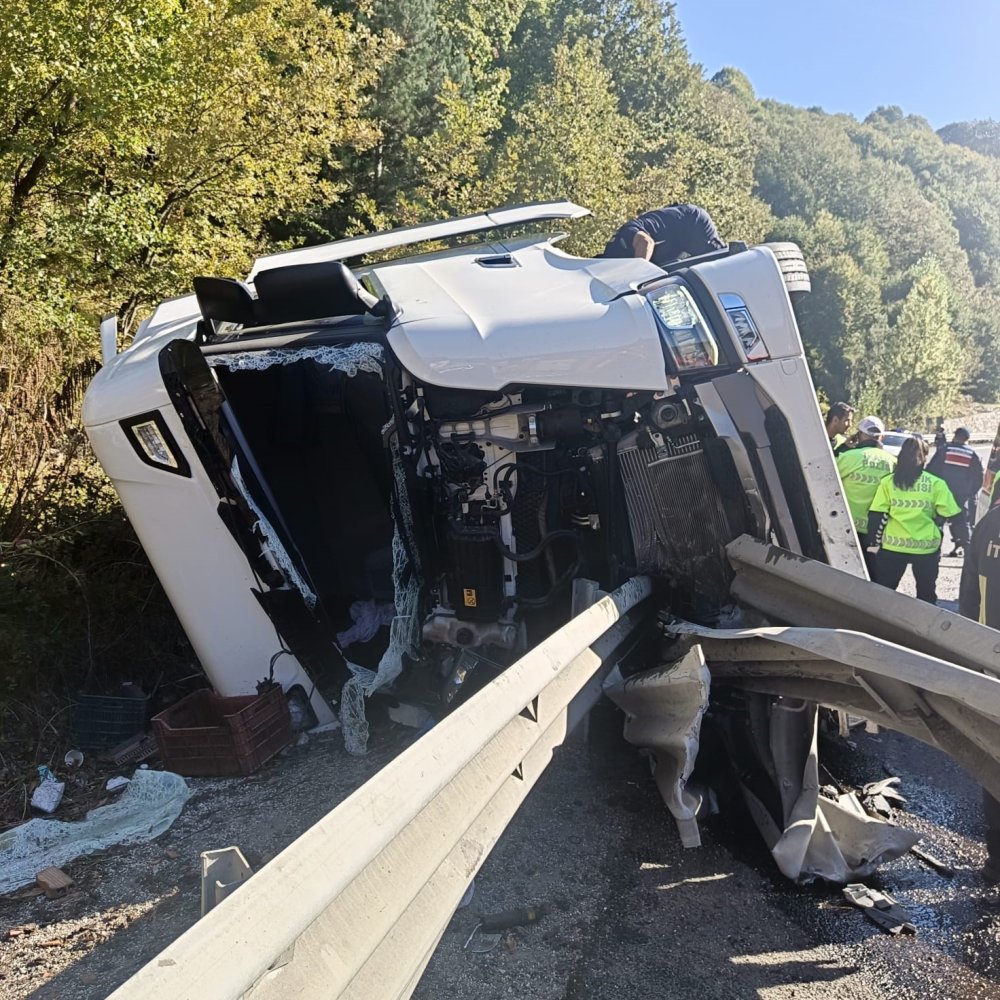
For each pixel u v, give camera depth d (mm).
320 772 3564
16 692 4164
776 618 3195
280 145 11070
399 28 24062
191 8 9266
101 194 8531
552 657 2398
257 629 3787
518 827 3141
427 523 3570
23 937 2641
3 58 7203
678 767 2840
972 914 2777
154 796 3406
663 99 45281
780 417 3461
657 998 2352
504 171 17297
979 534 3693
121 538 5270
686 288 3529
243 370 4008
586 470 3523
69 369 6938
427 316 3521
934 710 2361
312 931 1330
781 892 2848
